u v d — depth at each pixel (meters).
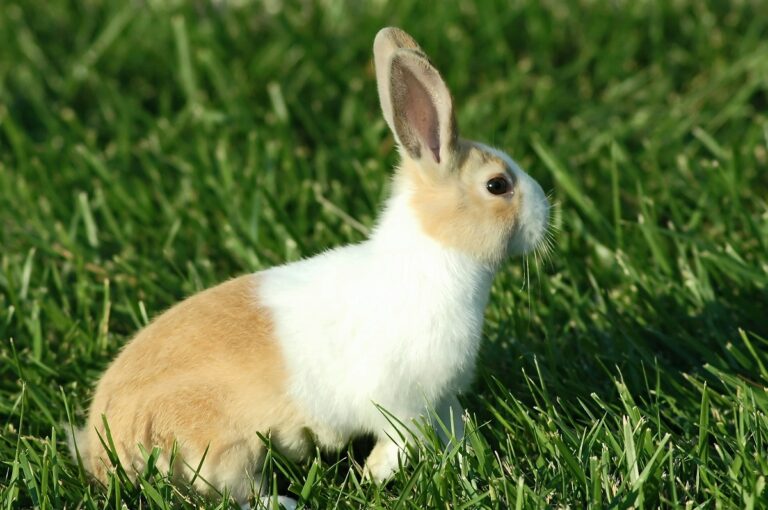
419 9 17.28
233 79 16.11
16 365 10.12
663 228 13.04
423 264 9.12
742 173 13.59
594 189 13.73
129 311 11.39
